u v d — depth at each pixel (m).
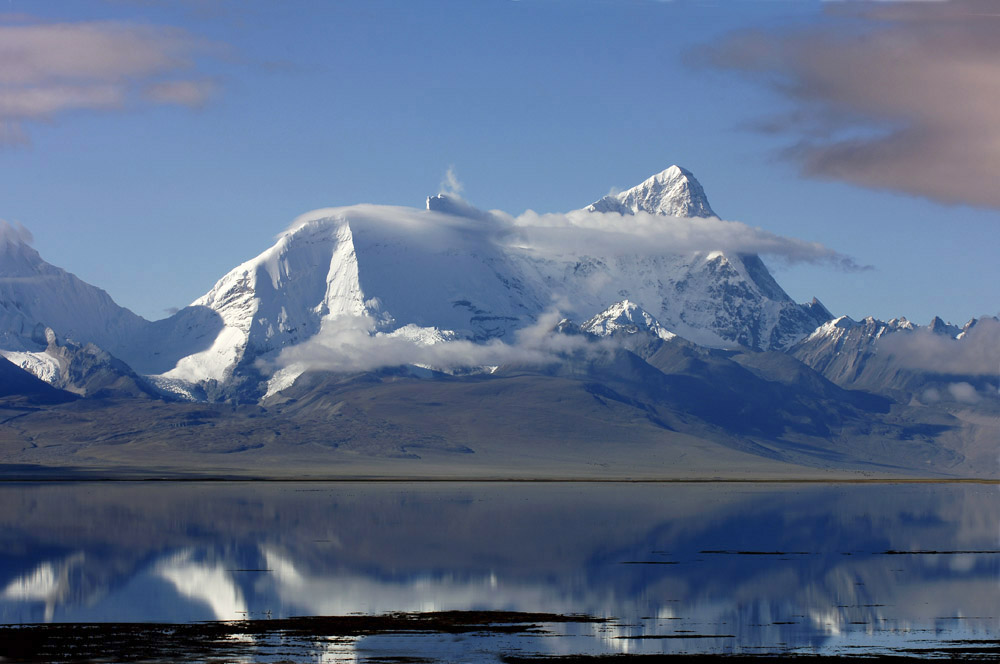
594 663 87.88
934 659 89.88
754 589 122.25
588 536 174.50
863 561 145.88
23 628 99.25
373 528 185.12
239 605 111.06
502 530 183.12
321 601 113.25
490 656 89.94
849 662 88.81
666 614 107.50
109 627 99.62
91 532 176.50
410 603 112.44
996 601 115.44
